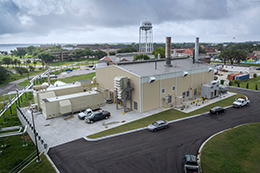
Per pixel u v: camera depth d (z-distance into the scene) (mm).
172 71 42438
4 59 148375
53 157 23594
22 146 29375
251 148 25984
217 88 47812
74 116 37281
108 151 24484
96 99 41438
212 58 170750
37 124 33844
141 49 136625
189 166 20000
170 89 41969
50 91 41406
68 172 20688
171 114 36875
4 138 32250
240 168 21984
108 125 32562
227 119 34156
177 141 26672
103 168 21125
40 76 83938
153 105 39656
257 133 29406
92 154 23922
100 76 48531
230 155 24062
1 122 38906
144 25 116312
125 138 27828
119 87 37719
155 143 26219
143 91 37375
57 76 97438
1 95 66125
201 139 27109
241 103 40188
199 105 41750
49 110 35938
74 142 27156
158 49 120938
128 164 21703
